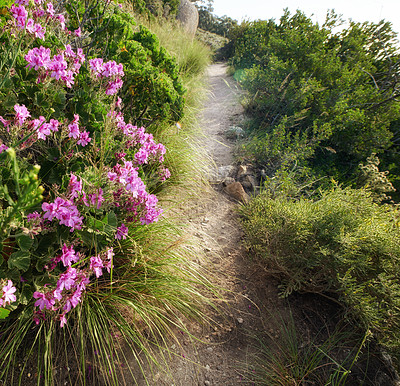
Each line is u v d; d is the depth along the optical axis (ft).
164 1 37.55
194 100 19.61
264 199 10.08
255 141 15.55
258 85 19.25
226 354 7.01
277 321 7.86
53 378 5.37
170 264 7.43
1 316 4.03
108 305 6.40
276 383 6.51
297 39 20.11
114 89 7.21
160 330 6.98
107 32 9.44
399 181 15.05
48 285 5.07
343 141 15.57
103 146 5.97
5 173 4.87
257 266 9.25
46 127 5.09
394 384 6.70
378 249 7.61
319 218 8.18
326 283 8.48
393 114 16.16
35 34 5.89
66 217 4.93
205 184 12.50
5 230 3.86
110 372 5.86
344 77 17.63
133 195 6.19
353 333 7.46
